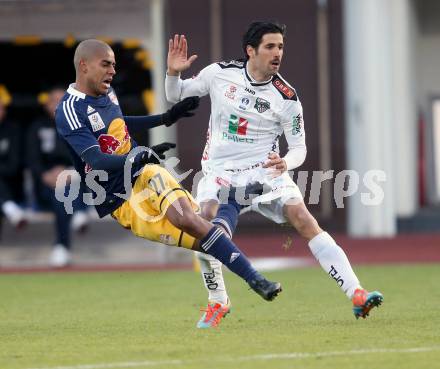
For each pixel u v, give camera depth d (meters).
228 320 28.59
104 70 26.17
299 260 50.25
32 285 40.94
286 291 36.50
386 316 28.69
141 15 48.03
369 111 63.28
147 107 49.78
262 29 26.53
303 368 20.88
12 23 48.06
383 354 22.33
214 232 25.27
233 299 34.25
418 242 59.78
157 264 49.97
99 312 31.73
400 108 65.62
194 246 25.86
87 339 25.55
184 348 23.58
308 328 26.52
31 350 23.97
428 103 78.06
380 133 63.38
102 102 26.50
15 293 38.03
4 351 23.92
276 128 27.42
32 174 48.88
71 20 47.97
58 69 53.41
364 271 44.31
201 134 64.69
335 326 26.81
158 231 26.00
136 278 43.03
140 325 28.16
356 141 63.56
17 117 53.41
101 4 47.88
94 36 48.00
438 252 53.97
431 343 23.80
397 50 65.31
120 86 50.22
